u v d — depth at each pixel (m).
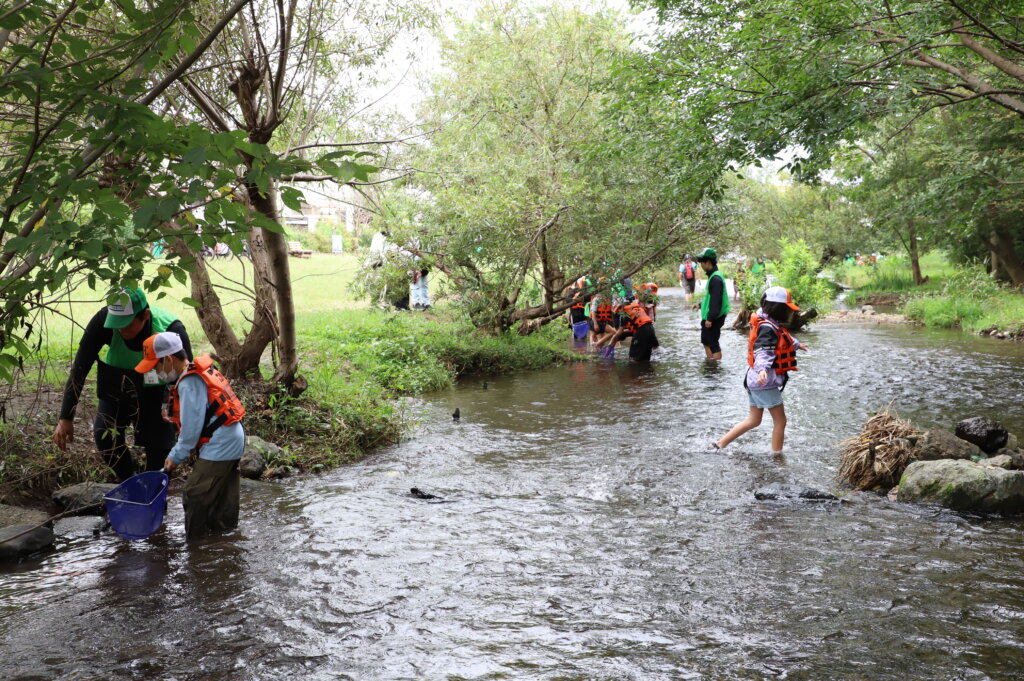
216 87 7.39
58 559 5.09
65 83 3.44
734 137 10.12
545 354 15.36
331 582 4.70
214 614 4.25
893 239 34.88
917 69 9.91
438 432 9.20
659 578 4.75
